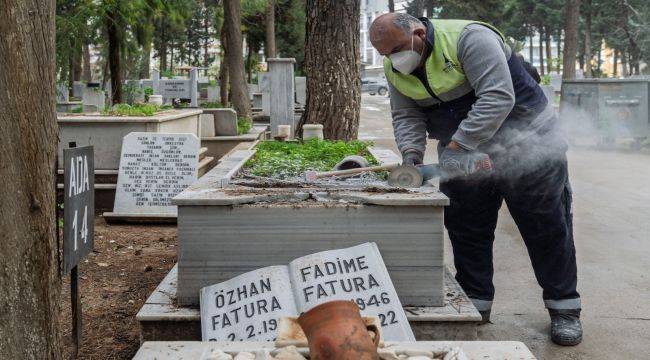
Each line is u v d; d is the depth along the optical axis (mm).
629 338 3891
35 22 2076
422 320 3176
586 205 8344
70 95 26953
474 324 3207
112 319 4027
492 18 44812
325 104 8078
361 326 1766
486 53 3260
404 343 2143
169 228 6816
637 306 4469
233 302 3152
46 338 2184
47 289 2180
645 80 15023
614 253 5938
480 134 3273
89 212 3260
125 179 7074
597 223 7258
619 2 36719
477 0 43281
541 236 3705
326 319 1773
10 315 2082
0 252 2053
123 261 5398
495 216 3898
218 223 3266
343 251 3238
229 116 11484
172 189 7043
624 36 43781
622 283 5004
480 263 3977
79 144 7414
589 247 6176
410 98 3809
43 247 2154
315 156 5828
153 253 5703
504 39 3539
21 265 2092
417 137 3816
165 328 3211
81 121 7367
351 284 3146
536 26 56531
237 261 3289
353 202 3326
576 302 3830
